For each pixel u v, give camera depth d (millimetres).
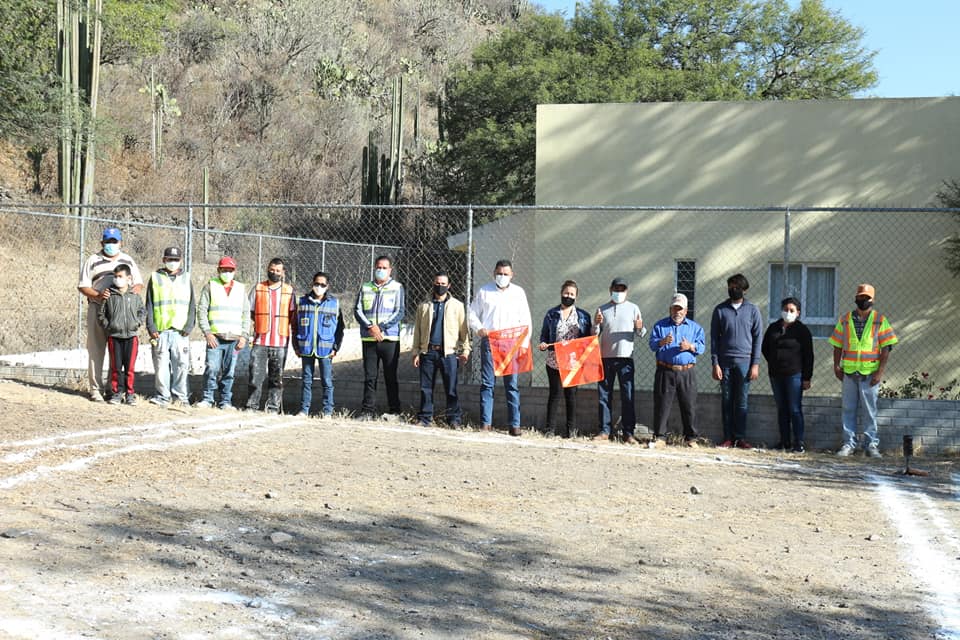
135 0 41531
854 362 11617
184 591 5137
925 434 11875
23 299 20812
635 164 15523
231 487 7855
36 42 26109
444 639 4668
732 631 5020
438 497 7973
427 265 33250
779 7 36719
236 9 56062
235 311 12422
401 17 70125
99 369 11938
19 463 8109
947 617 5355
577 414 12797
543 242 15781
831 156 15023
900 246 14711
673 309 11875
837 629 5109
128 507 6914
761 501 8516
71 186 26469
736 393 11945
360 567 5809
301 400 13078
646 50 34031
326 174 48062
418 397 13133
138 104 43375
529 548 6484
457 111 34500
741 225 15211
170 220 36906
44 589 4980
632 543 6750
